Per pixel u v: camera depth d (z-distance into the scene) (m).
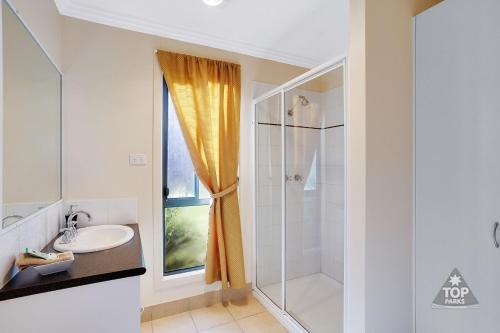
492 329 1.12
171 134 2.23
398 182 1.35
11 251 1.04
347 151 1.55
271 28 2.11
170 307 2.11
